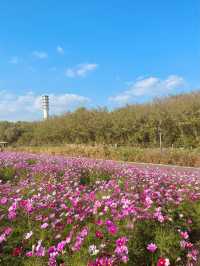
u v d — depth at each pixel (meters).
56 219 5.85
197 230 6.52
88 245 5.06
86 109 42.56
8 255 4.93
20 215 5.98
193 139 27.89
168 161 21.78
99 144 33.94
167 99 32.88
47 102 54.41
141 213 5.82
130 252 4.92
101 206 6.30
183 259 5.29
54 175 11.37
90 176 11.59
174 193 7.55
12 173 12.83
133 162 23.17
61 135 43.84
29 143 50.09
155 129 30.86
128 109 36.03
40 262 4.70
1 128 55.25
